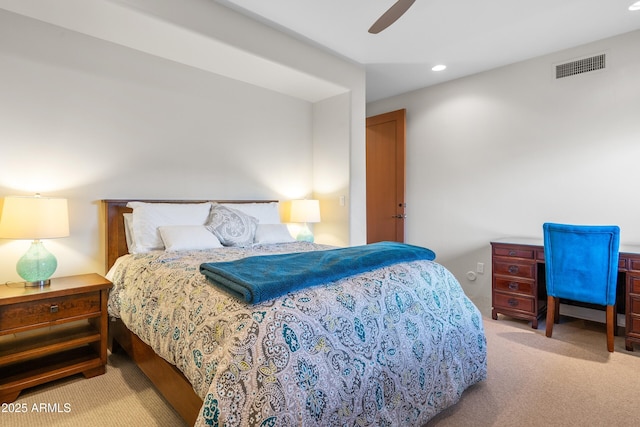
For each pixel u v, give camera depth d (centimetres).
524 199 345
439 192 409
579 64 311
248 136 347
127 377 210
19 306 187
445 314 178
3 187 218
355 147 365
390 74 382
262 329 117
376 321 144
